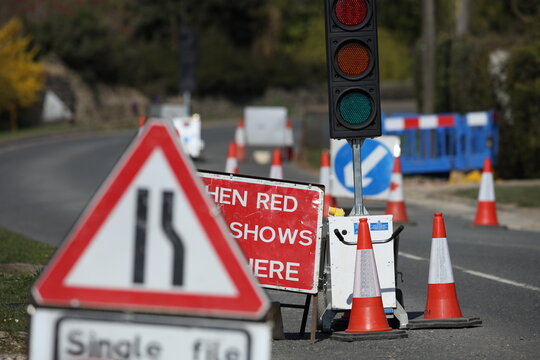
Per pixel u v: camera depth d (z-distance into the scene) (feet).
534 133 240.32
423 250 130.41
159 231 42.11
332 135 84.02
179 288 42.01
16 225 161.17
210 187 83.05
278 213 81.87
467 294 100.63
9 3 586.45
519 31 383.04
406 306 94.99
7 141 398.83
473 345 78.02
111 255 42.29
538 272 113.60
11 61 491.72
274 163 157.07
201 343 41.75
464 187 218.38
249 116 328.49
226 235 41.83
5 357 68.64
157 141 42.32
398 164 158.20
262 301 41.55
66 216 173.47
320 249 82.89
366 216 83.76
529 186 215.51
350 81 83.35
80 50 596.29
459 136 237.45
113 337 42.24
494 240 141.90
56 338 42.37
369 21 83.05
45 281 42.32
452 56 272.92
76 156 325.21
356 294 80.94
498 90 254.88
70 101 572.10
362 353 75.46
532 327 84.89
